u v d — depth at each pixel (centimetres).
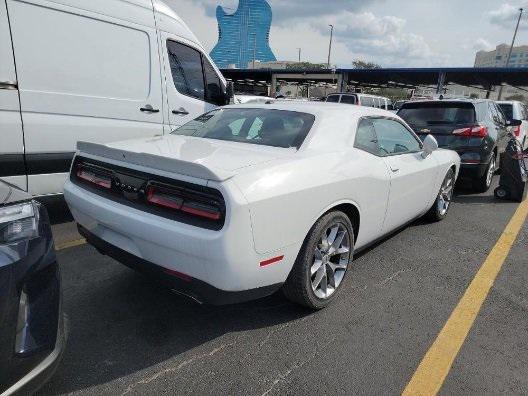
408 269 377
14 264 175
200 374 232
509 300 328
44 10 405
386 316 297
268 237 234
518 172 630
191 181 226
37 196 432
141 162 250
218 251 215
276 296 317
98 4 446
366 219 329
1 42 382
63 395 214
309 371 237
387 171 345
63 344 200
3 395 171
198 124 371
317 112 329
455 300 324
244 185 223
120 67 475
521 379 238
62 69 425
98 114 462
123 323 278
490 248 438
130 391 218
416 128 691
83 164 300
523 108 1123
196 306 300
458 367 245
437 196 486
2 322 168
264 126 326
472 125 649
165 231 229
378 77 4541
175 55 542
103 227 278
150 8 506
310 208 259
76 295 311
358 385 228
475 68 3584
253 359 246
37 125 415
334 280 305
